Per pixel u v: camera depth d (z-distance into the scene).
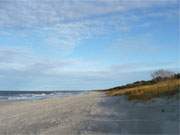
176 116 15.76
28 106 39.19
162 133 13.20
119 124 16.03
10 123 22.84
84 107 26.14
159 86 25.62
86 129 16.02
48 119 21.91
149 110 18.36
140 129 14.35
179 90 20.94
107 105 24.61
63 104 34.19
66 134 15.66
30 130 18.67
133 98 23.92
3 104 50.81
